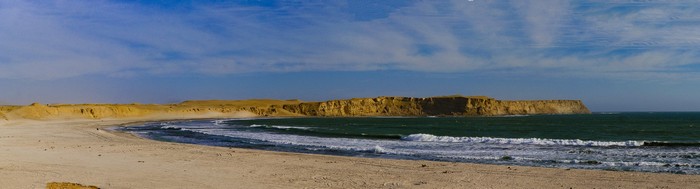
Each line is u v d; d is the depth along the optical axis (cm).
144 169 1645
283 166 1786
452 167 1786
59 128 5175
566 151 2506
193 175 1520
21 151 2216
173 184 1341
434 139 3469
